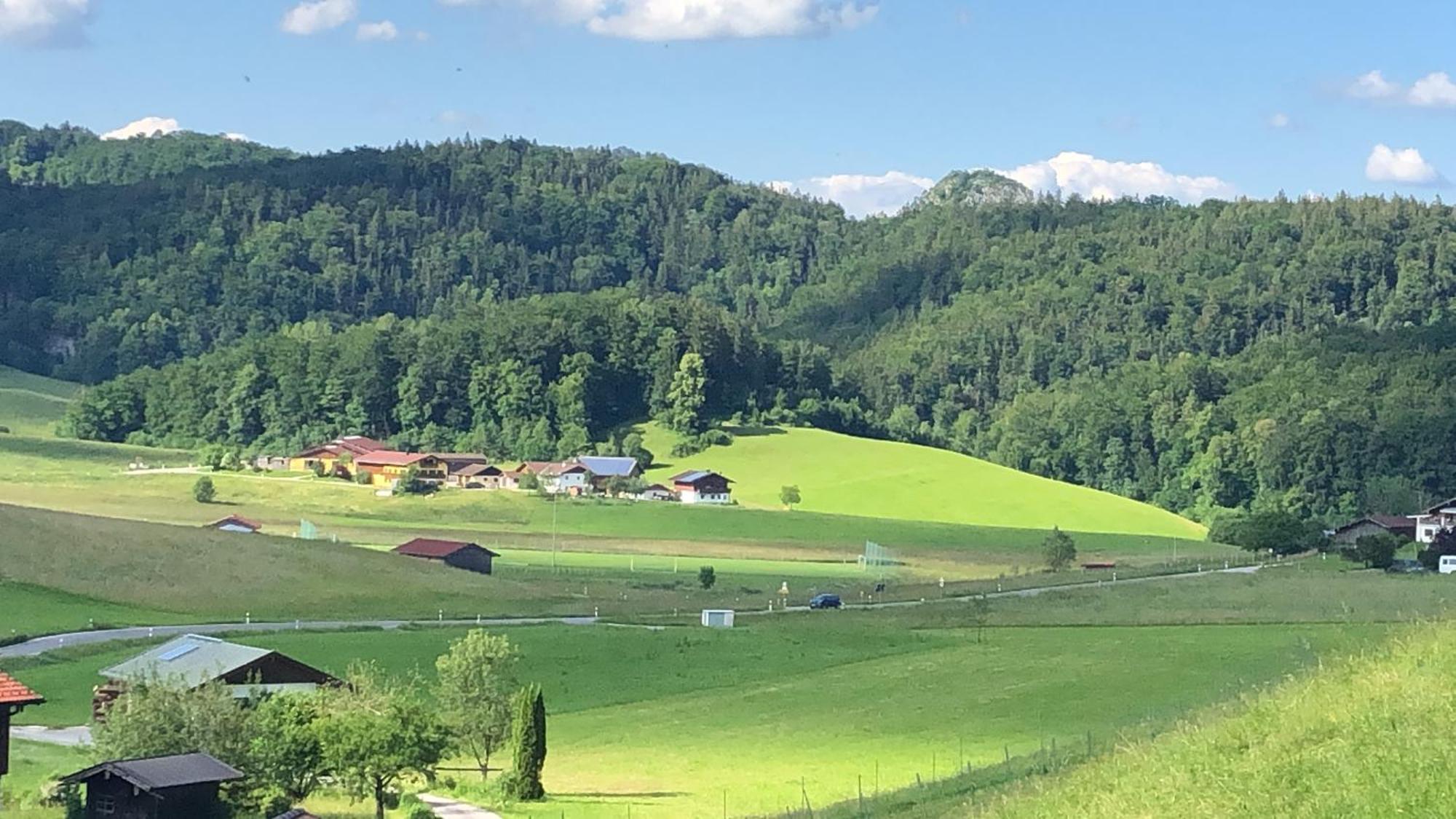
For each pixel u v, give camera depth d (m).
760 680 83.50
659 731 70.44
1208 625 92.88
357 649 88.31
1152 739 34.44
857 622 100.81
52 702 75.50
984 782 41.78
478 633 68.25
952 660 85.50
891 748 62.94
